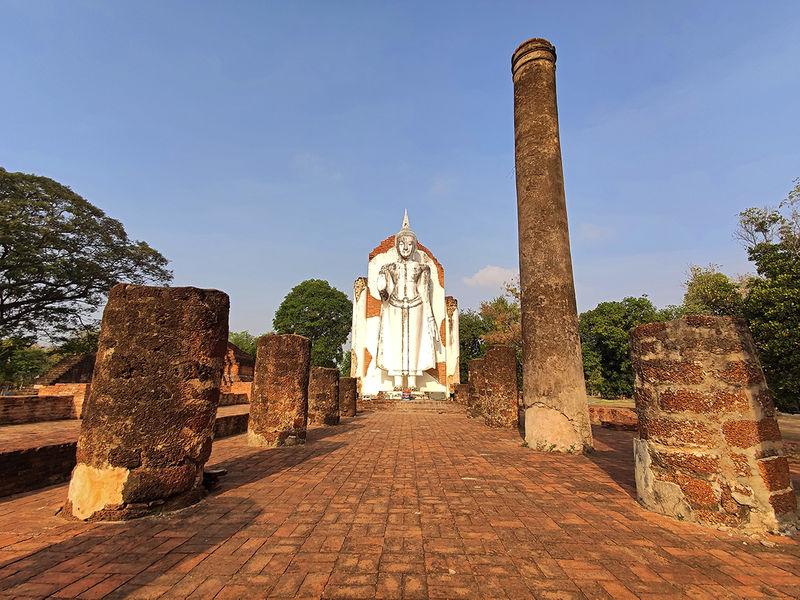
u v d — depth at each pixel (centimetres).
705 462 518
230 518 526
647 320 3306
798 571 395
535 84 1194
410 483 695
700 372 538
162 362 579
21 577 373
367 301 3166
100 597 340
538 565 401
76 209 2477
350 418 1955
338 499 604
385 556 416
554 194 1124
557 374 1024
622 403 2855
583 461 884
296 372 1128
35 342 2556
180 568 390
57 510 559
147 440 549
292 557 413
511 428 1486
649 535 477
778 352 1059
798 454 841
